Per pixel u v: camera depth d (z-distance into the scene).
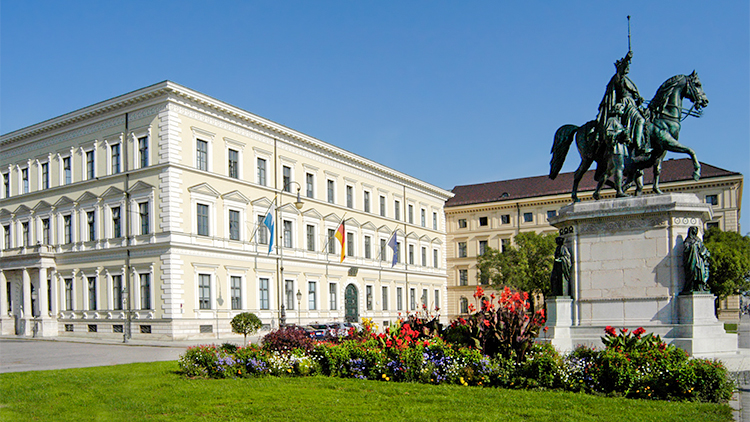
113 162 54.78
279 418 12.85
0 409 14.17
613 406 13.38
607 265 20.80
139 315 51.34
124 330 51.94
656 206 20.08
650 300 20.03
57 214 58.19
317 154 67.94
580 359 15.86
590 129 22.09
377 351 18.42
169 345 44.91
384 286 78.25
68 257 56.56
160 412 13.64
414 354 17.66
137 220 52.22
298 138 64.50
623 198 20.80
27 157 61.53
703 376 14.20
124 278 52.50
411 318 21.62
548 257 65.25
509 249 68.56
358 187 75.12
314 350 19.84
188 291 51.09
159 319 50.00
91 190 55.75
